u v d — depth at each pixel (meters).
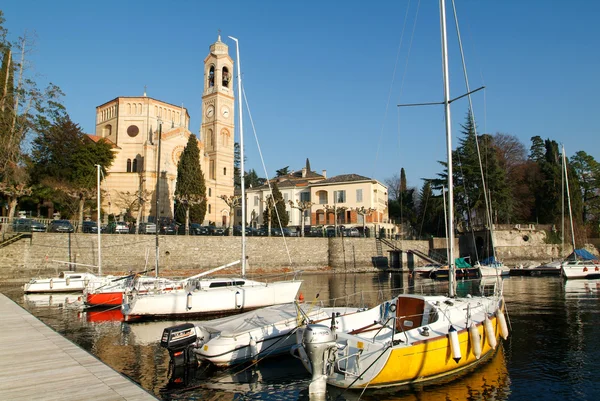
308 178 83.06
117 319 22.16
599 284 41.00
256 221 79.19
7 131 40.25
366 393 11.37
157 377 12.88
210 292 22.66
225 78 79.56
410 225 86.69
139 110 68.19
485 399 11.20
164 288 25.20
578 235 69.81
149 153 64.06
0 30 40.12
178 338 12.90
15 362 11.49
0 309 21.62
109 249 39.97
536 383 12.37
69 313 23.89
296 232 59.09
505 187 69.12
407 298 14.80
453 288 16.70
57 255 37.62
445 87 17.78
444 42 17.89
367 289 36.28
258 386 12.33
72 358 11.91
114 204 62.53
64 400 8.64
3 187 39.62
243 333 14.12
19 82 41.25
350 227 68.88
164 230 45.75
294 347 13.02
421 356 11.78
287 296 24.84
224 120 78.38
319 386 10.91
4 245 35.59
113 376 10.26
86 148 57.94
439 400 11.10
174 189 66.19
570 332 18.86
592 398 11.27
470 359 13.36
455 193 68.88
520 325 20.45
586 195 79.88
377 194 75.62
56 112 44.00
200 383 12.50
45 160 53.81
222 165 77.12
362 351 11.39
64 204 51.12
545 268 53.72
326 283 41.88
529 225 69.12
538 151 88.25
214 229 50.28
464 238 70.06
